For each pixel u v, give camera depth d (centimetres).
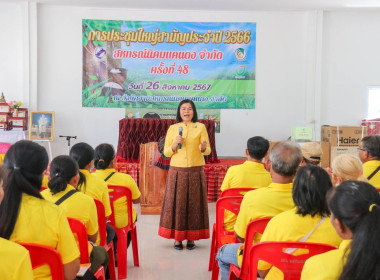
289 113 793
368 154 291
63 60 756
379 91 797
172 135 359
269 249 154
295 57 786
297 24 780
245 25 776
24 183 142
